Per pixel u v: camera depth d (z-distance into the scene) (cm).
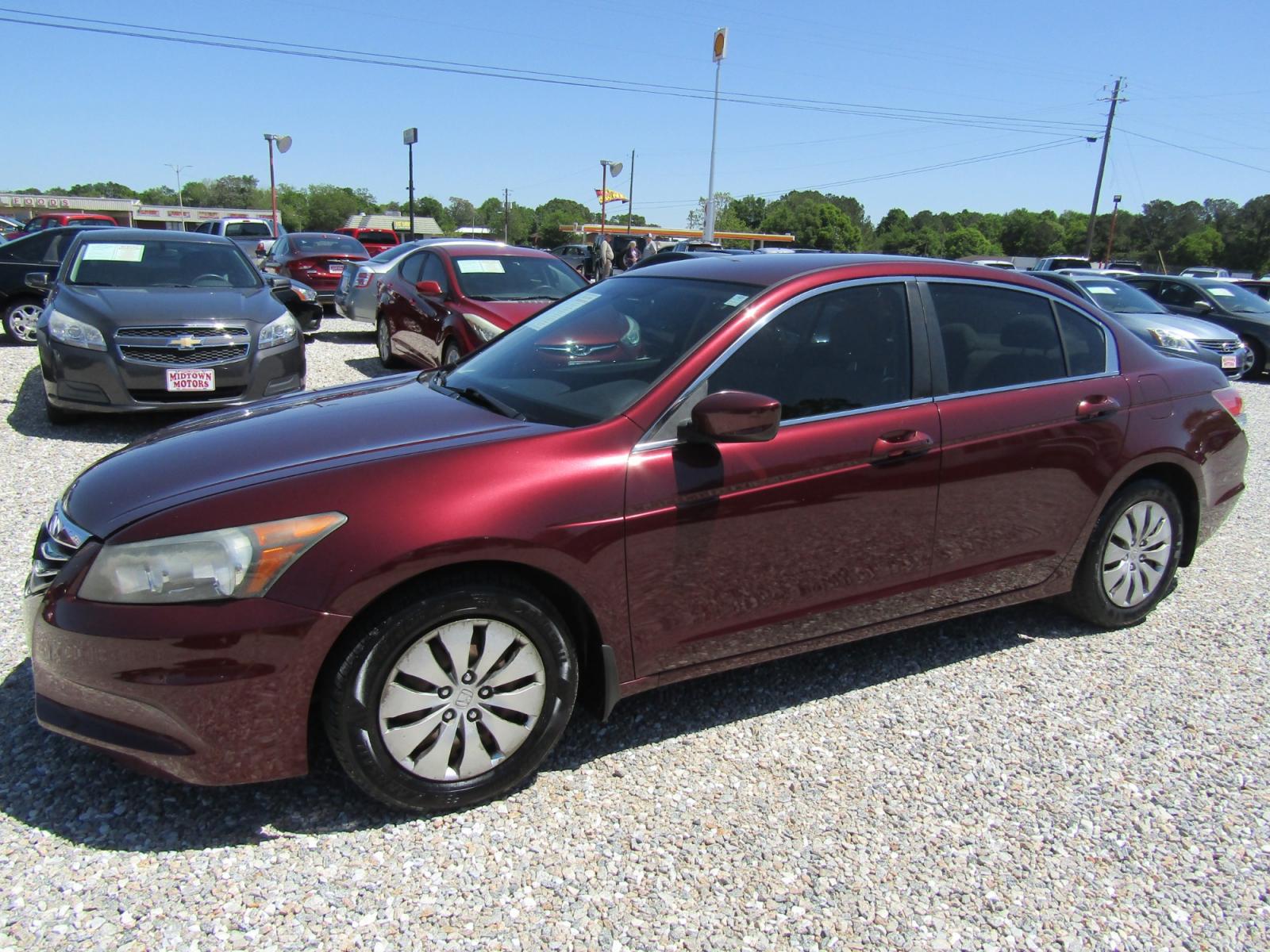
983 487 329
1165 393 379
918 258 346
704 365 285
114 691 226
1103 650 375
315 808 256
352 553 229
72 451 607
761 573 290
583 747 293
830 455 295
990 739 305
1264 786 284
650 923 218
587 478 258
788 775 281
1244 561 491
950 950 214
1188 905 232
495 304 799
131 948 203
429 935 212
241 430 290
